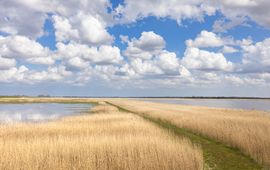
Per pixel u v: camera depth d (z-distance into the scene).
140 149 11.54
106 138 13.20
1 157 10.16
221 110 44.81
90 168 10.44
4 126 21.25
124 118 29.20
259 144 14.16
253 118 24.77
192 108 54.34
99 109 56.22
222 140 18.67
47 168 10.21
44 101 108.31
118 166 10.84
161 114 36.38
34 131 19.20
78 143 12.14
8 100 106.88
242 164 13.07
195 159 11.46
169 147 11.89
